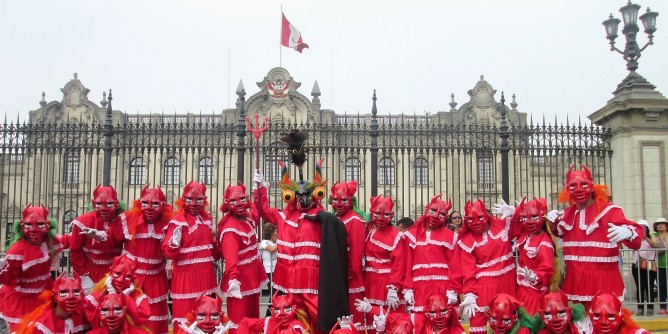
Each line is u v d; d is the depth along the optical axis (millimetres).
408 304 7730
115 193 7816
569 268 7387
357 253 7688
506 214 7688
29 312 7230
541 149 13250
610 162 13406
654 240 10617
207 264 7594
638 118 13133
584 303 7148
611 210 7129
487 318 7012
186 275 7445
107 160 12617
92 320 6613
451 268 7703
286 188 7852
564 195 7703
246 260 7812
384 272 7727
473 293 7445
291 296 7246
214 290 7652
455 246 7777
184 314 7332
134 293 6930
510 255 7668
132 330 6496
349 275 7707
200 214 7750
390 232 7770
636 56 13570
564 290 7449
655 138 13094
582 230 7254
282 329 6977
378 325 7035
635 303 10078
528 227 7426
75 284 6441
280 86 29766
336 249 7262
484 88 30531
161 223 7703
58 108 29875
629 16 13523
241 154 12438
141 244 7598
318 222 7621
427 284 7594
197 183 7742
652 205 12828
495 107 30250
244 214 7867
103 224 7742
